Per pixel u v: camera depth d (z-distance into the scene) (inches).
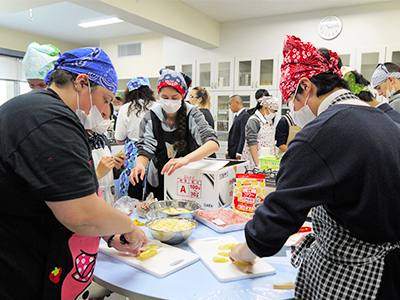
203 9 178.4
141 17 144.8
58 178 25.4
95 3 128.0
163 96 66.0
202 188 61.6
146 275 36.5
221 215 55.0
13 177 26.9
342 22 168.4
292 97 34.8
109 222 30.0
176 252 41.7
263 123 140.9
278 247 28.9
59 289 30.7
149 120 71.8
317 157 27.0
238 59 195.9
